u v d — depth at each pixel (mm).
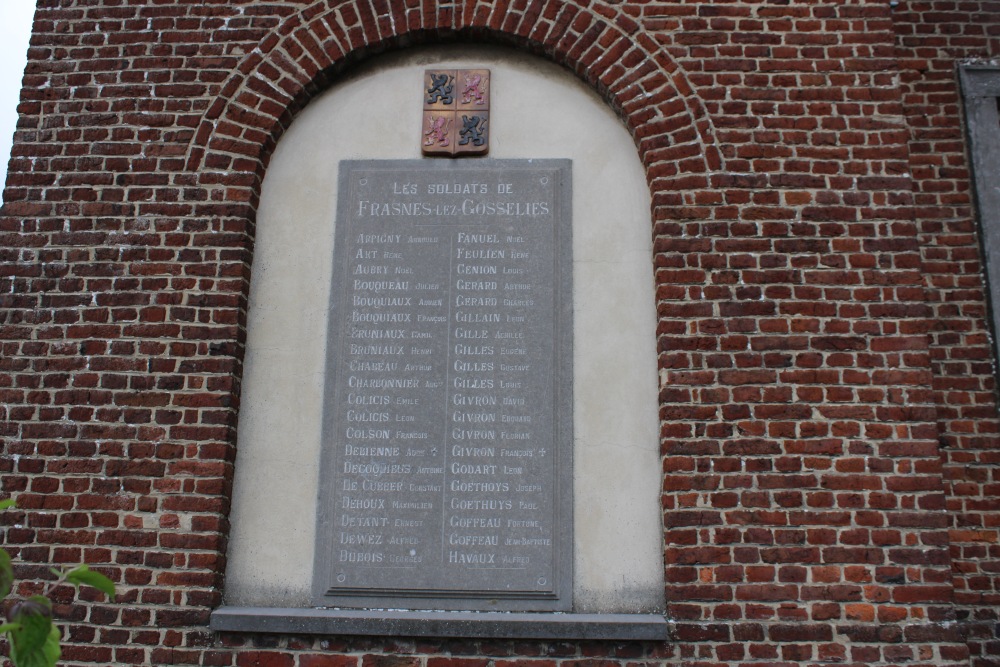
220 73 5555
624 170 5449
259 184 5465
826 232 5156
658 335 5078
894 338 4984
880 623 4582
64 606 4723
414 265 5301
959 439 5453
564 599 4785
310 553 4914
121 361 5078
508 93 5637
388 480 4977
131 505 4867
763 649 4566
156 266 5223
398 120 5613
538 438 5012
